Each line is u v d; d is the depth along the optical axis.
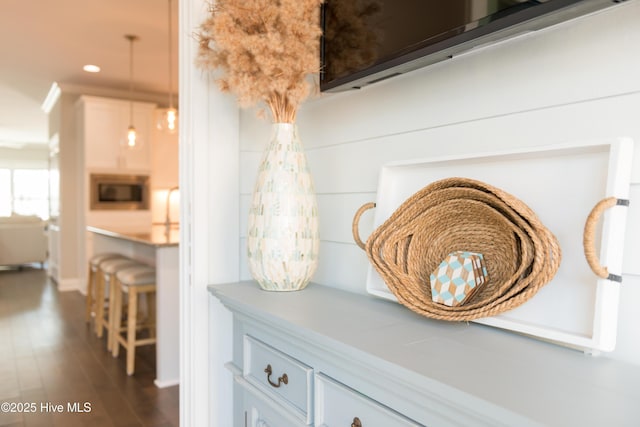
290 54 1.18
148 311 3.86
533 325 0.81
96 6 3.70
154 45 4.60
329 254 1.43
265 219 1.25
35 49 4.72
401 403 0.74
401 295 0.96
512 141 0.92
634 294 0.75
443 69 1.07
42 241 8.55
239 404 1.36
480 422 0.59
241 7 1.16
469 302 0.89
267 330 1.11
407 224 1.00
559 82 0.85
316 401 0.94
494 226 0.91
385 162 1.23
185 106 1.49
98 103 5.85
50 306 5.27
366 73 1.09
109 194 5.92
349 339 0.81
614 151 0.72
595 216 0.67
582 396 0.58
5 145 12.81
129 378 3.07
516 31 0.79
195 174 1.45
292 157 1.26
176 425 2.39
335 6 1.19
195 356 1.46
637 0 0.74
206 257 1.47
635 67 0.75
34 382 2.97
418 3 0.95
